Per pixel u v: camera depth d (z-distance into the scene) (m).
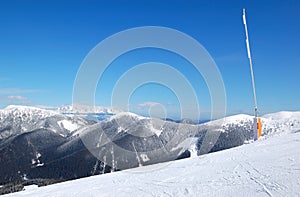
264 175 12.07
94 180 16.39
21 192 15.55
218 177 13.13
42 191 15.07
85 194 13.32
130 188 13.39
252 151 18.27
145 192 12.36
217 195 10.51
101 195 12.82
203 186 11.98
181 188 12.20
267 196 9.52
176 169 16.61
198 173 14.71
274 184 10.60
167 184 13.25
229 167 14.90
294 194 9.30
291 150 16.41
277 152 16.55
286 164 13.34
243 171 13.48
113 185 14.42
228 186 11.38
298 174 11.35
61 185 16.20
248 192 10.23
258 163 14.59
